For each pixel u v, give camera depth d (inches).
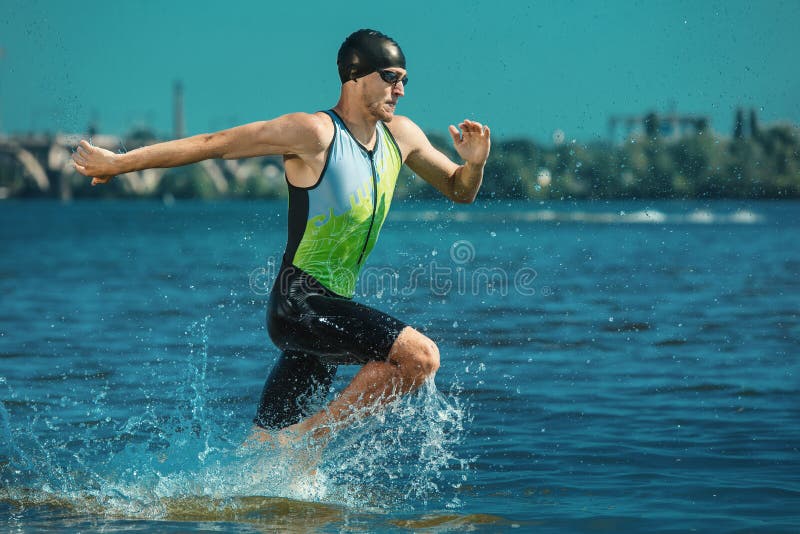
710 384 1069.1
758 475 692.1
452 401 979.3
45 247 4790.8
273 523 585.6
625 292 2202.3
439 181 693.3
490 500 637.9
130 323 1620.3
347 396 627.5
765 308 1854.1
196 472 700.7
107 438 813.2
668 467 721.0
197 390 1026.7
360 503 634.2
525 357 1261.1
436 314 1745.8
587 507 614.9
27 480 687.1
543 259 3444.9
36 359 1224.2
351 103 631.8
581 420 892.0
